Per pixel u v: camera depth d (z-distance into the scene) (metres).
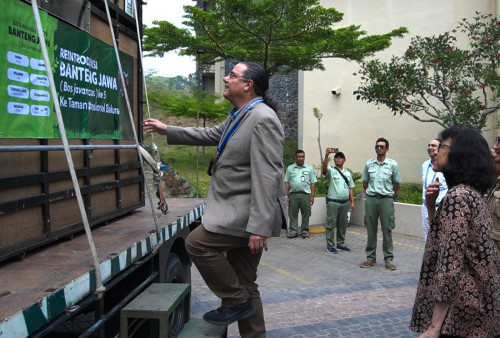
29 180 2.48
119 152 3.70
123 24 3.96
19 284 2.03
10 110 2.33
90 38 3.18
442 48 9.72
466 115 9.09
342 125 15.98
